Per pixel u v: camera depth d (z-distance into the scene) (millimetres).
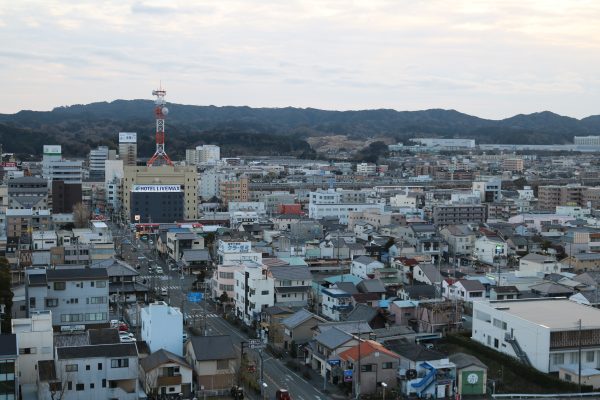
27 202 188750
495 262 148250
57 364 65000
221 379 71562
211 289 115688
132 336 82000
